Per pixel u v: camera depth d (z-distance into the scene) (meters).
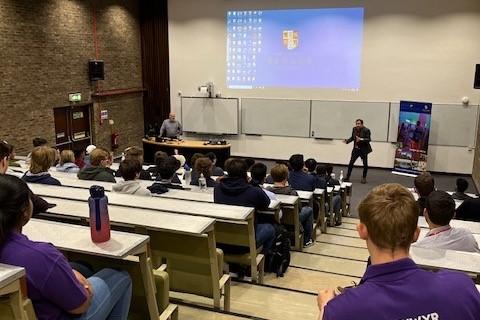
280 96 11.05
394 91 10.23
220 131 11.63
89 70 9.98
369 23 10.15
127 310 2.03
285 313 3.04
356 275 4.07
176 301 2.98
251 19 10.97
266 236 3.71
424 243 2.63
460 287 1.10
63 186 3.76
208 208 3.04
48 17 8.87
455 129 9.94
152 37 11.77
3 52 7.95
